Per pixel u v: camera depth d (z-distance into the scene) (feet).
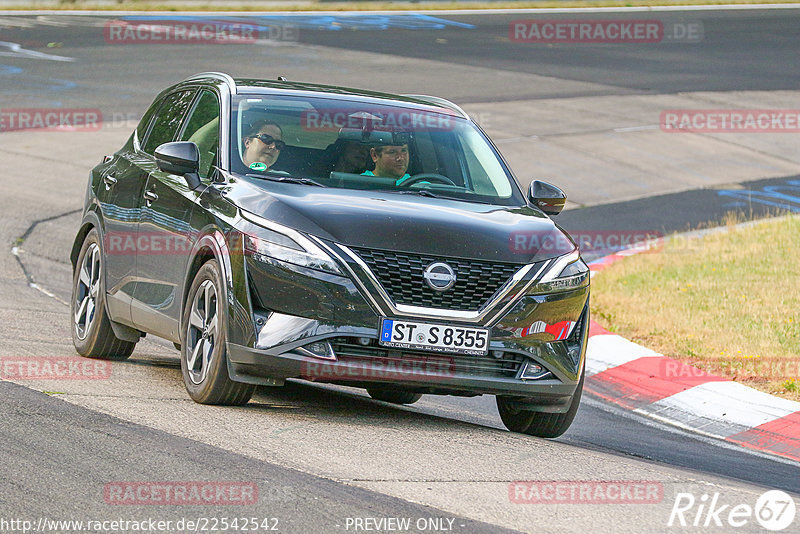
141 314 92.53
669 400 112.68
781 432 101.04
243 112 90.58
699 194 249.14
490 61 396.57
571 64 402.52
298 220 78.59
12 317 120.47
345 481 64.08
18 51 358.23
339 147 89.04
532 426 89.30
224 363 79.36
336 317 76.79
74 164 234.38
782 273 168.14
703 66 412.98
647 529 60.59
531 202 93.91
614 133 302.86
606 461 77.61
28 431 69.51
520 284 80.02
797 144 306.14
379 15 496.64
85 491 58.85
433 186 88.84
